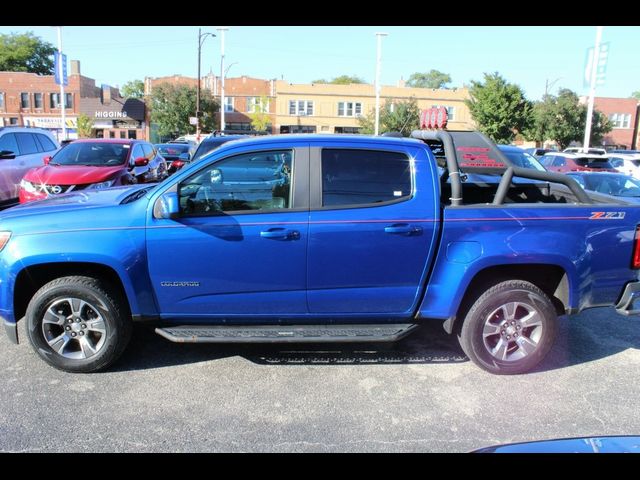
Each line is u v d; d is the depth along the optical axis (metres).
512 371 4.08
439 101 59.97
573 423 3.42
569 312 4.09
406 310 4.07
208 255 3.81
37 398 3.61
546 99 46.88
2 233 3.80
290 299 3.95
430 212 3.90
